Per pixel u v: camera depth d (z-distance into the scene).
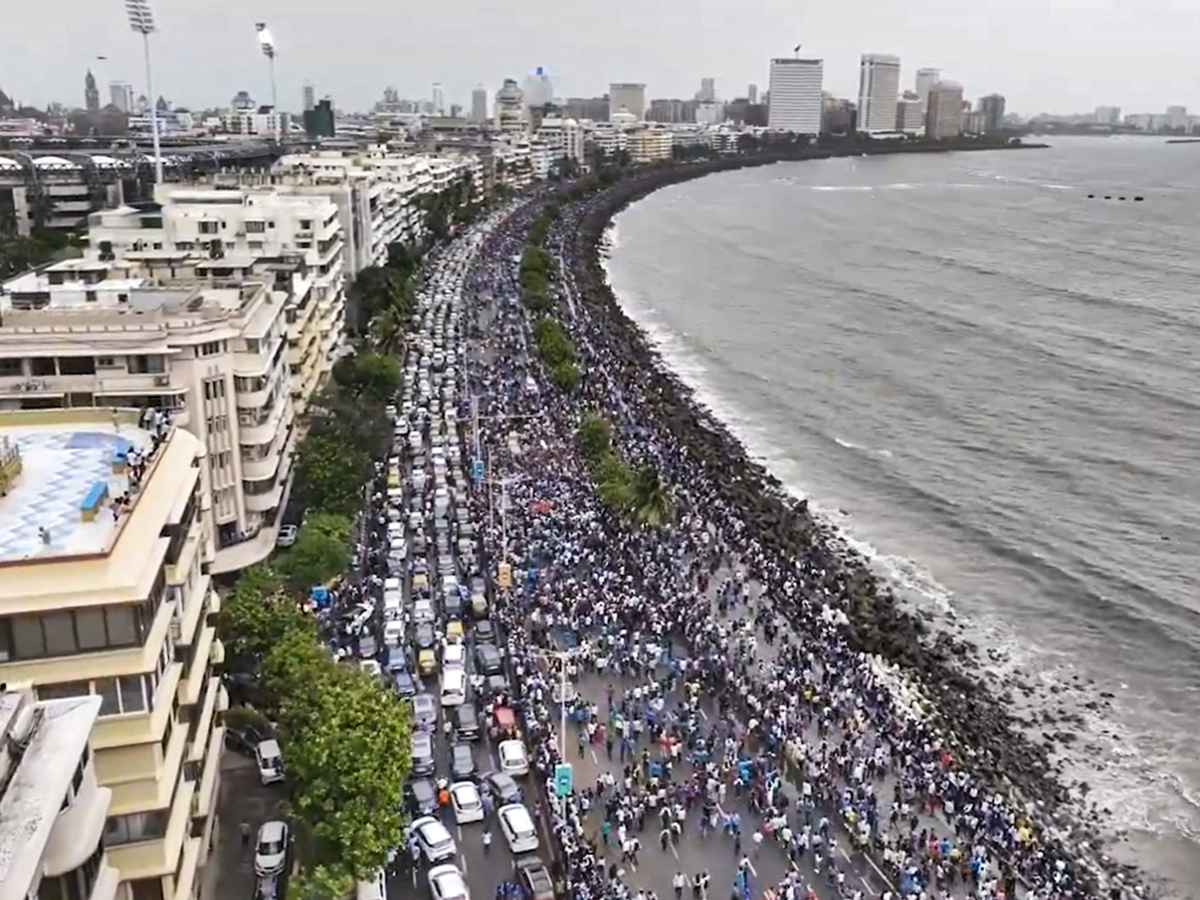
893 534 154.25
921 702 109.50
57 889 43.19
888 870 80.69
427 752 87.38
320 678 81.19
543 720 95.50
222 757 86.44
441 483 148.12
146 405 111.19
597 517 140.00
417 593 117.25
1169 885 86.94
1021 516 158.88
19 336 108.12
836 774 92.06
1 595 53.97
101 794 46.59
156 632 58.97
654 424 186.38
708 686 103.50
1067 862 87.00
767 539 144.25
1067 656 122.81
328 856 71.62
